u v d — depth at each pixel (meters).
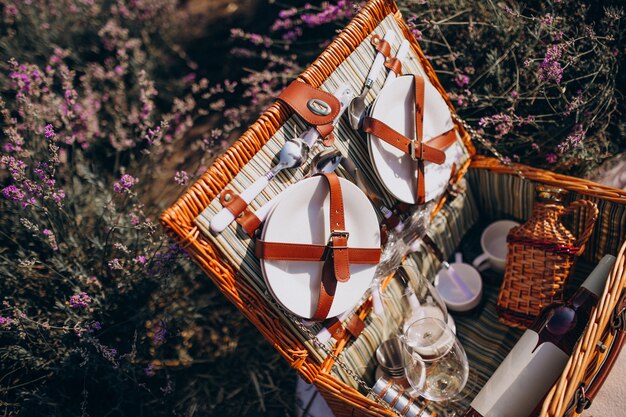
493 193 1.11
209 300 1.21
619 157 1.13
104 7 1.59
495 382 0.87
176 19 1.66
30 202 1.04
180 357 1.17
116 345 1.13
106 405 1.12
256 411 1.12
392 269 0.97
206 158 1.25
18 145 1.11
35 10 1.49
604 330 0.85
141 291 1.13
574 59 1.06
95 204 1.24
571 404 0.78
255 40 1.33
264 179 0.84
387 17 0.99
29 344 1.07
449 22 1.16
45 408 1.07
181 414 1.09
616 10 1.09
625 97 1.14
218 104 1.34
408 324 0.94
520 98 1.10
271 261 0.83
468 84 1.18
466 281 1.06
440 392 0.88
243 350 1.18
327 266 0.86
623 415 0.92
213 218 0.81
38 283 1.13
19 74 1.15
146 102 1.27
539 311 0.95
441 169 1.01
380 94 0.93
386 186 0.94
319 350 0.89
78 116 1.32
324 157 0.90
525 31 1.16
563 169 1.15
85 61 1.57
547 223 0.96
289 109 0.88
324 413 1.07
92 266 1.17
